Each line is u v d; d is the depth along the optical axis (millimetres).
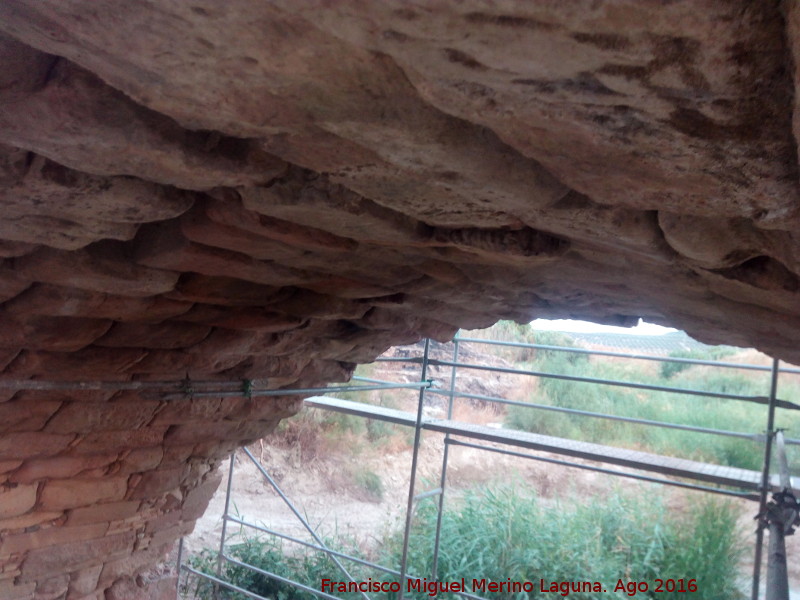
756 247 1334
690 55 701
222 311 2719
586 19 657
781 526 3791
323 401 6410
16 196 1416
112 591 4492
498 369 5516
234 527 9328
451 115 968
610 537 8812
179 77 909
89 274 1998
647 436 12555
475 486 10469
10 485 3443
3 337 2449
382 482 11477
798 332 2088
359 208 1515
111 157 1195
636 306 2613
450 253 1968
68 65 1003
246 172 1287
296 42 797
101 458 3643
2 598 3779
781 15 640
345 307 2879
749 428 12227
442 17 684
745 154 899
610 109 836
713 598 7871
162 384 3338
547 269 2131
